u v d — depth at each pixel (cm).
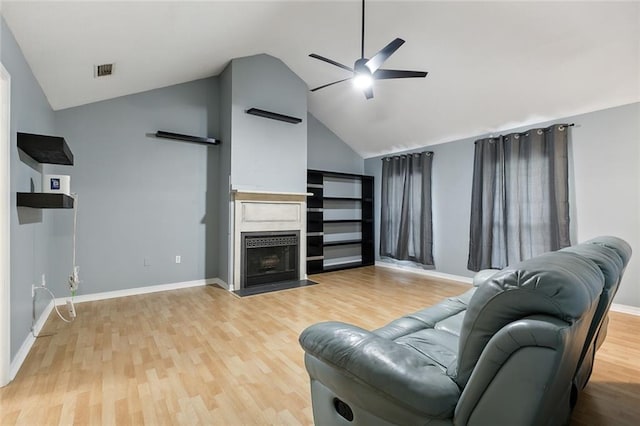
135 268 410
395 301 389
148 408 176
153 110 423
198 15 291
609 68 317
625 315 342
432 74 404
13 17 204
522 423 83
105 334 278
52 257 354
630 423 166
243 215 442
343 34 380
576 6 267
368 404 111
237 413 173
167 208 433
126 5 236
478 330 94
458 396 99
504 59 346
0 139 196
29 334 254
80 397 185
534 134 416
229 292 422
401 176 601
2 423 162
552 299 81
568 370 109
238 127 438
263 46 427
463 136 507
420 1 307
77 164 372
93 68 308
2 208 196
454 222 523
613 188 363
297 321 315
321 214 580
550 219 402
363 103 520
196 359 233
